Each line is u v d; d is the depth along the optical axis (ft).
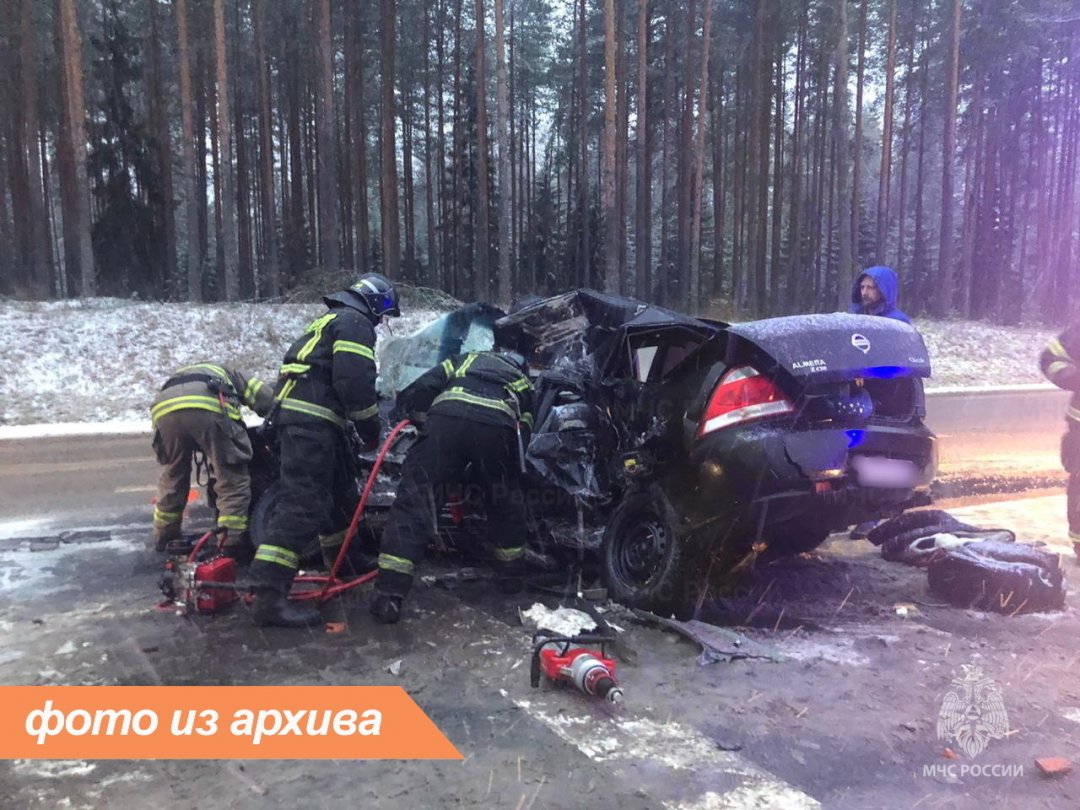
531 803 7.70
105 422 42.93
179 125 121.29
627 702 9.93
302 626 12.46
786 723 9.39
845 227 92.38
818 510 11.87
